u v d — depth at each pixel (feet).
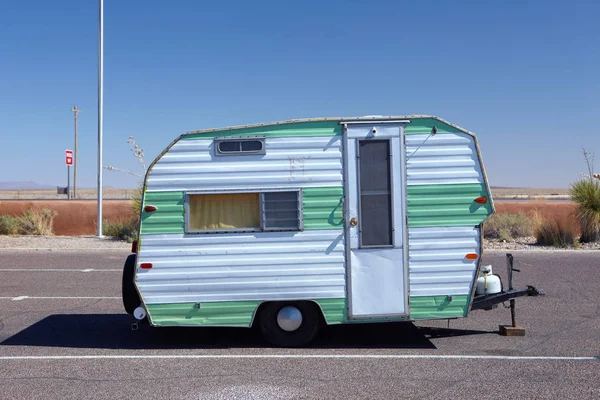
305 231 24.06
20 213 76.43
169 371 21.77
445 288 24.11
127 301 26.16
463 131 24.07
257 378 20.88
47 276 44.39
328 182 24.07
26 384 20.43
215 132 24.20
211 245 24.07
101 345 25.67
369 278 24.06
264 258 24.06
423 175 24.04
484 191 24.09
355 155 24.04
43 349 25.08
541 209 70.74
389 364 22.40
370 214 24.04
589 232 61.62
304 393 19.35
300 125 24.18
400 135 24.02
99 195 69.41
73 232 74.33
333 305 24.09
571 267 47.42
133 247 25.57
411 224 24.04
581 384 20.08
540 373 21.27
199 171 24.16
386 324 28.94
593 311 31.96
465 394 19.17
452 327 28.43
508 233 65.41
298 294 24.07
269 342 24.85
